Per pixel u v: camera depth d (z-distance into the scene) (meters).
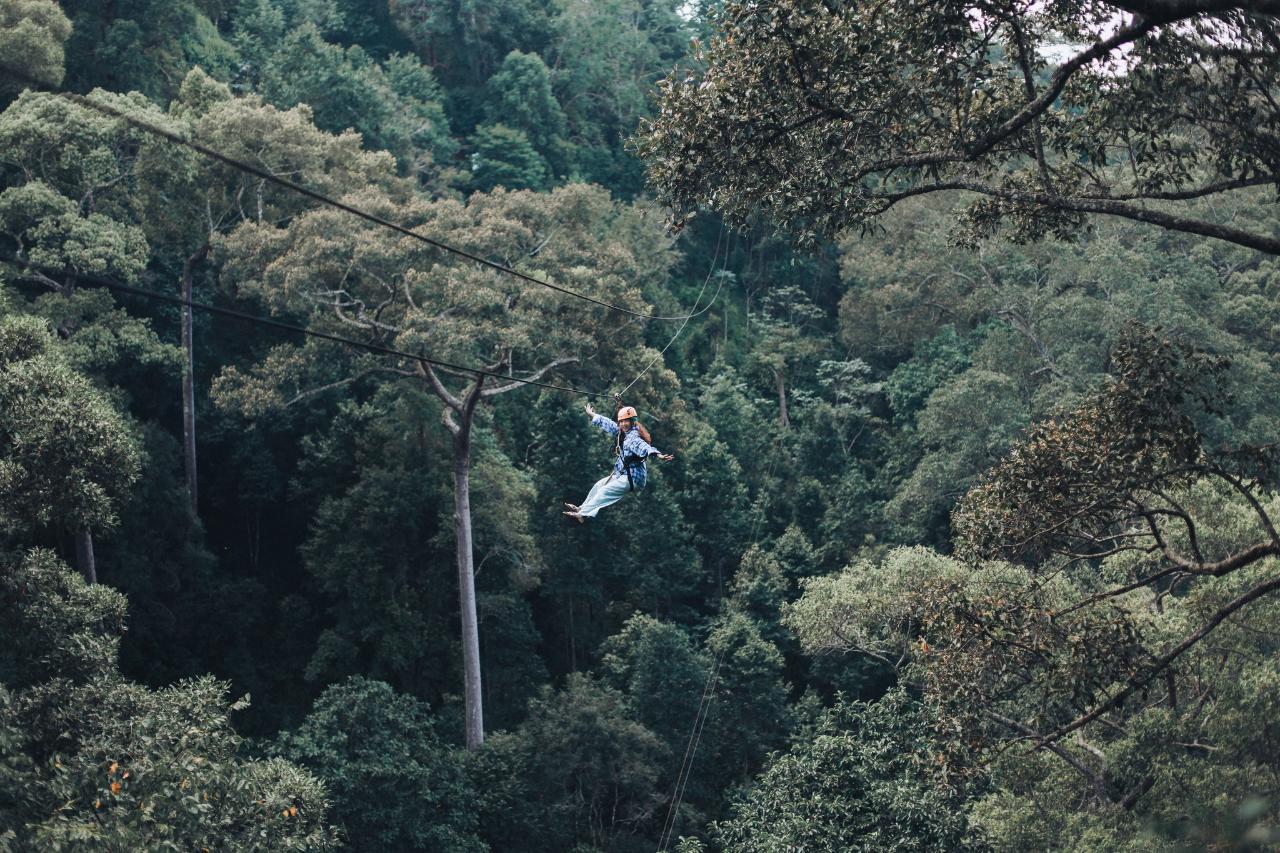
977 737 17.48
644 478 14.76
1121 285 52.53
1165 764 20.58
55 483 20.41
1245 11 11.23
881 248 66.75
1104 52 12.89
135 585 37.62
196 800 16.52
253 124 42.47
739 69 14.91
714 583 50.66
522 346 38.19
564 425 45.41
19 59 38.88
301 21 74.56
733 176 15.52
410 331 36.94
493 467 44.09
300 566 45.53
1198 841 7.16
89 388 22.17
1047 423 16.70
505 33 75.81
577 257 43.59
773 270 74.50
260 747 33.72
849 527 52.25
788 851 27.27
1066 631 16.67
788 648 46.06
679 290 71.19
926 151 15.38
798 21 14.28
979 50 14.35
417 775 31.73
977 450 49.34
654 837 37.06
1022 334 53.66
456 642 41.84
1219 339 48.06
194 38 60.50
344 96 59.28
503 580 44.34
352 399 44.56
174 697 20.44
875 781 28.14
